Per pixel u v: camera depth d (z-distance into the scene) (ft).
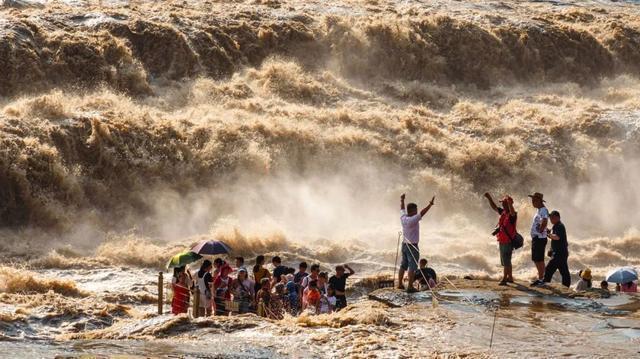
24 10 289.74
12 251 187.73
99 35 275.80
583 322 113.19
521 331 108.17
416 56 322.34
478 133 284.20
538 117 296.10
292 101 285.84
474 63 329.72
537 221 138.10
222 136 243.19
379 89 307.99
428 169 260.83
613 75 346.54
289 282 133.59
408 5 366.22
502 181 266.77
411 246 130.21
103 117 233.96
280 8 334.03
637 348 100.27
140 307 153.17
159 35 285.02
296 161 249.55
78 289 157.69
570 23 366.43
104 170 222.89
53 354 100.89
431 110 299.58
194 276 139.85
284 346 102.63
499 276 199.31
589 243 235.40
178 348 102.63
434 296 118.21
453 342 102.58
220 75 289.33
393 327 109.91
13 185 205.57
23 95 251.19
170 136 237.25
